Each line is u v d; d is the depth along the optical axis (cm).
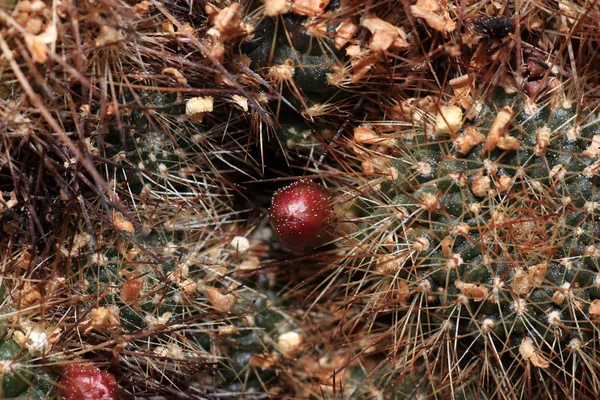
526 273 15
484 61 15
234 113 16
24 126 14
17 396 15
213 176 16
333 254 16
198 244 16
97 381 15
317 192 15
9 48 14
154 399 16
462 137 15
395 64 15
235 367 16
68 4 14
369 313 15
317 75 15
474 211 15
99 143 14
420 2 15
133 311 15
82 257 15
